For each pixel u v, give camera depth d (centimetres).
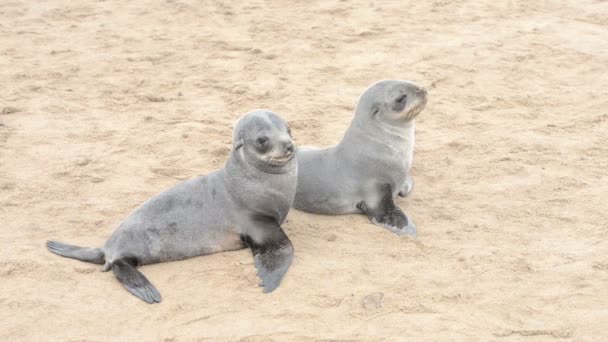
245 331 511
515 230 554
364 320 513
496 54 726
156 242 540
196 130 638
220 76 705
